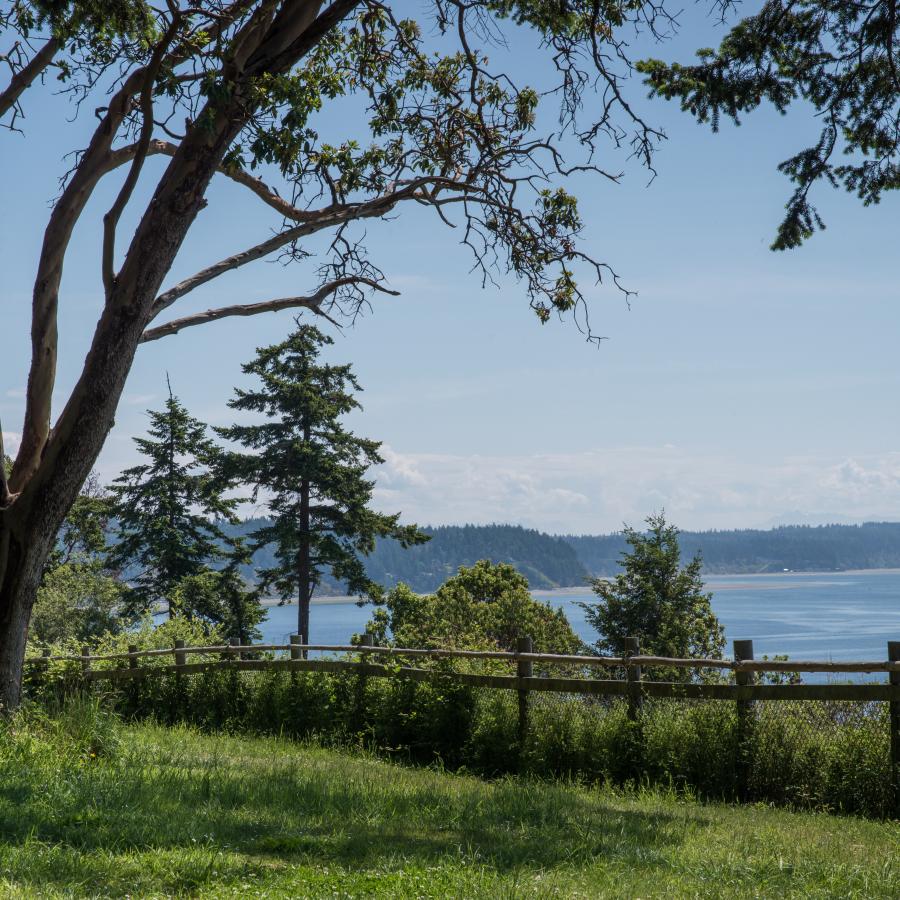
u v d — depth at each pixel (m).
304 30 12.47
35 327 11.66
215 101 11.54
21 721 10.77
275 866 6.55
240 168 13.15
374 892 5.90
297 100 12.20
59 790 7.92
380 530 47.75
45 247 11.66
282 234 13.89
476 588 38.28
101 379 11.30
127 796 8.09
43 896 5.30
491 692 13.22
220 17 12.23
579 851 7.41
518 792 10.21
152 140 13.15
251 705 16.02
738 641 11.53
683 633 34.34
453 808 9.05
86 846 6.58
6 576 11.25
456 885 6.10
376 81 16.39
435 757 13.43
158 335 12.73
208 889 5.80
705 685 11.59
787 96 13.20
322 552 46.47
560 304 16.06
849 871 7.09
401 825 8.22
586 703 12.48
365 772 11.77
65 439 11.27
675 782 11.45
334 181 15.48
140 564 47.81
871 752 10.45
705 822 9.47
